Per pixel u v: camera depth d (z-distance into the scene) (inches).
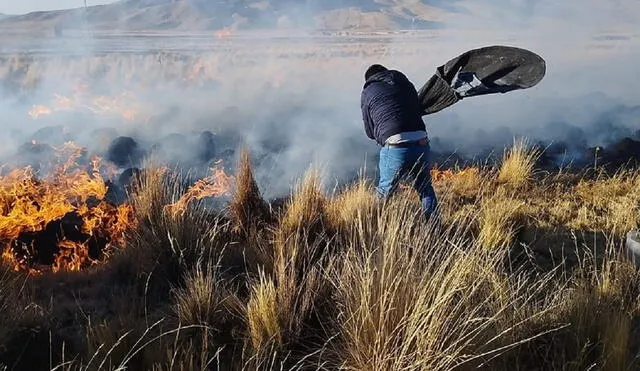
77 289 199.6
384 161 237.8
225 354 157.6
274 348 154.0
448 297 144.4
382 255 159.9
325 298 170.4
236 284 196.4
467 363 136.7
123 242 234.2
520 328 152.5
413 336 133.5
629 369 144.3
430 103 260.4
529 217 272.7
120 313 169.0
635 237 216.2
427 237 174.2
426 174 237.1
